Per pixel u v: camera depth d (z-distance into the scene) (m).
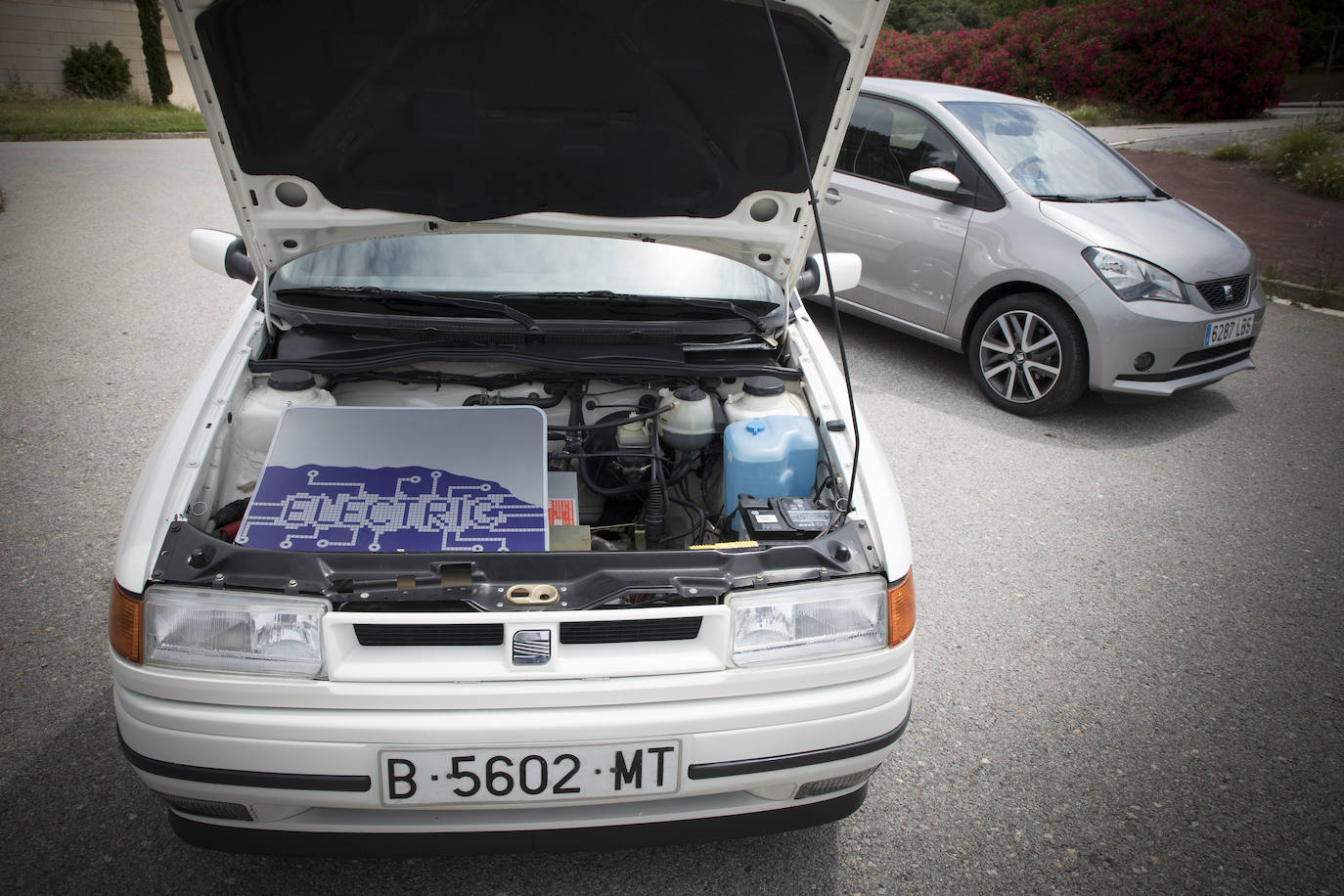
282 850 1.77
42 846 2.06
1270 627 3.30
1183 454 4.68
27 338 4.93
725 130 2.35
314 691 1.62
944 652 3.04
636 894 2.06
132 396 4.31
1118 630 3.22
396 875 2.07
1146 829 2.37
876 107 5.59
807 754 1.78
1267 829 2.40
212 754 1.63
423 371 2.56
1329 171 11.18
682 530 2.52
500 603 1.68
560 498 2.24
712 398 2.58
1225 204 10.34
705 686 1.70
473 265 2.70
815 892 2.11
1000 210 4.93
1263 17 18.33
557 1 2.00
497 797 1.69
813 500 2.17
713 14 2.04
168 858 2.06
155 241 7.02
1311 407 5.39
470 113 2.25
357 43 2.05
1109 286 4.56
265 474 1.90
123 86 19.75
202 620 1.62
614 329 2.58
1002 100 5.59
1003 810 2.40
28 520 3.27
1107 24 19.06
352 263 2.65
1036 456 4.54
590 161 2.41
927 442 4.60
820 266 3.33
